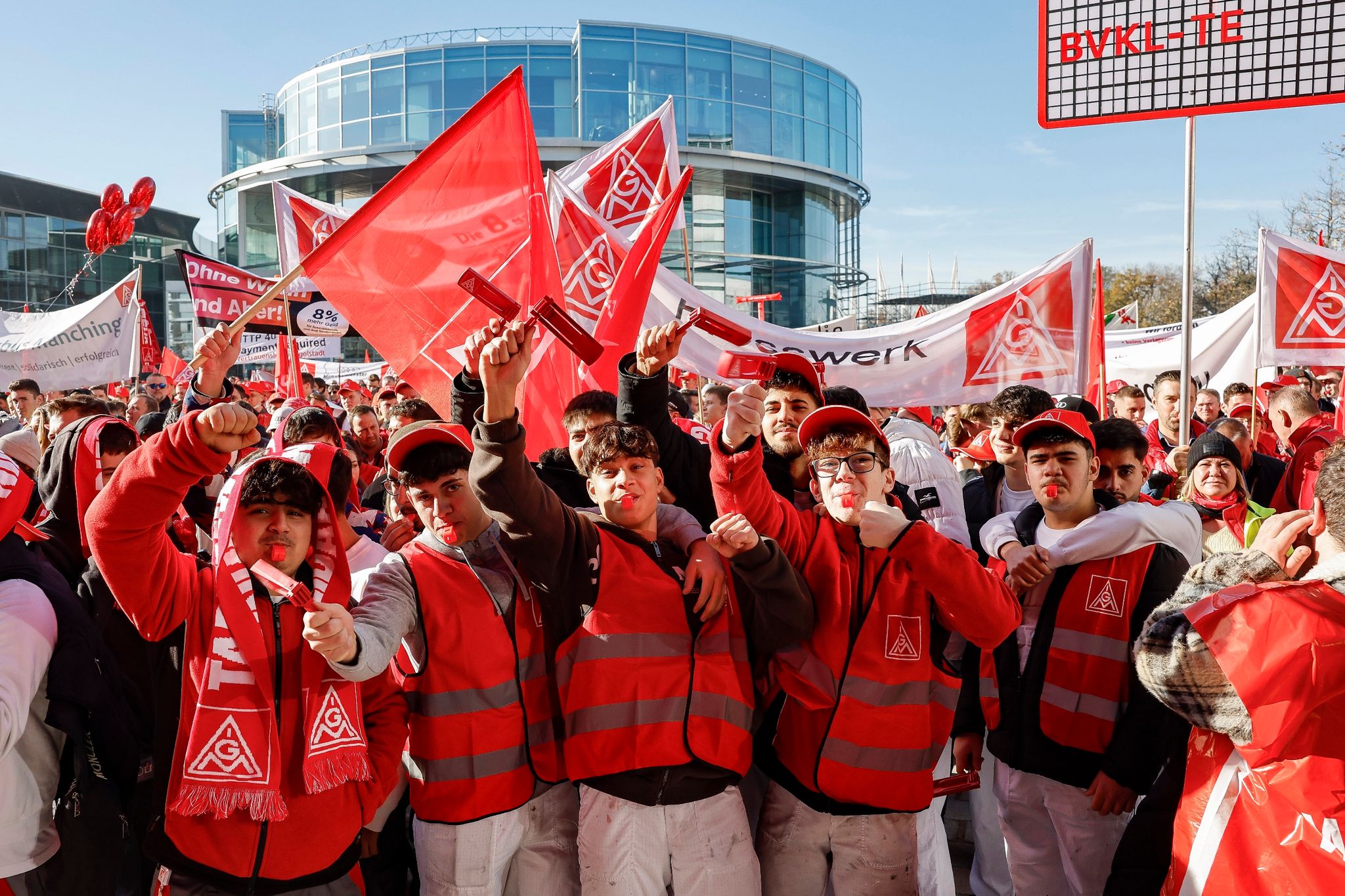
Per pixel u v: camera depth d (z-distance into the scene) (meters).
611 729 2.54
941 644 2.70
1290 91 3.88
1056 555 2.99
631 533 2.70
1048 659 2.99
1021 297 5.75
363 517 4.23
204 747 2.15
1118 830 2.95
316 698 2.25
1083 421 3.11
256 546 2.26
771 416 3.20
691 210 45.12
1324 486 1.86
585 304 5.70
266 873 2.20
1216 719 1.87
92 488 3.04
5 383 9.23
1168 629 1.95
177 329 48.94
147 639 2.22
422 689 2.59
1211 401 7.17
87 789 2.43
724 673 2.64
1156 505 3.09
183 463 1.94
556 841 2.76
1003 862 3.68
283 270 7.22
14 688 2.15
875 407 5.82
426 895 2.61
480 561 2.67
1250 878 1.92
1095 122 4.15
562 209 5.75
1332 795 1.80
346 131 46.56
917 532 2.41
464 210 3.94
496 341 2.15
